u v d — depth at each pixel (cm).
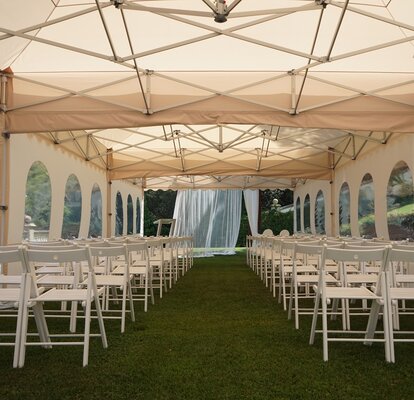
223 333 383
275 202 2320
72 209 855
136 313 479
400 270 507
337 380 262
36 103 571
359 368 285
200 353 319
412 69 590
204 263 1189
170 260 680
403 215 700
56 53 561
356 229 941
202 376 270
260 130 921
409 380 262
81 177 903
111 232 1118
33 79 588
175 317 455
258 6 482
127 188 1343
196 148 1073
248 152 1017
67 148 816
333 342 352
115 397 237
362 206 900
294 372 277
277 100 570
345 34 524
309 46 556
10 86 575
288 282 750
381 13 483
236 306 518
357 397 236
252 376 270
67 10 478
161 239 618
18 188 611
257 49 564
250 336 371
